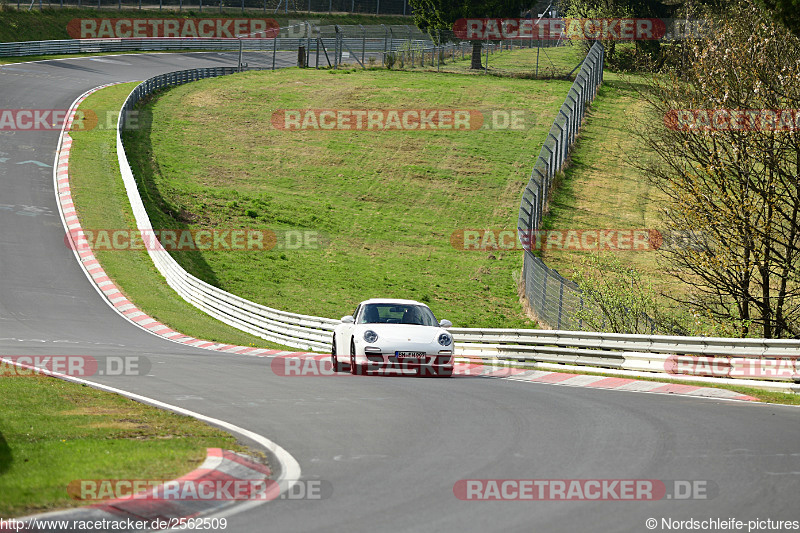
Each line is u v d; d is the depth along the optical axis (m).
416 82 160.75
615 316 50.34
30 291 68.88
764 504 15.73
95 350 46.31
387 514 15.01
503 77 166.62
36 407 25.89
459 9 172.50
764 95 47.84
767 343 33.12
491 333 47.50
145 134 127.12
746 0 52.50
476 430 22.89
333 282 86.94
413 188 115.31
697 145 49.88
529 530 14.15
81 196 97.62
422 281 88.00
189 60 187.75
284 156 124.50
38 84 145.50
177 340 58.22
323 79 162.75
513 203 111.50
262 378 35.47
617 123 135.00
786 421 24.61
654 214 100.50
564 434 22.30
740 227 47.12
